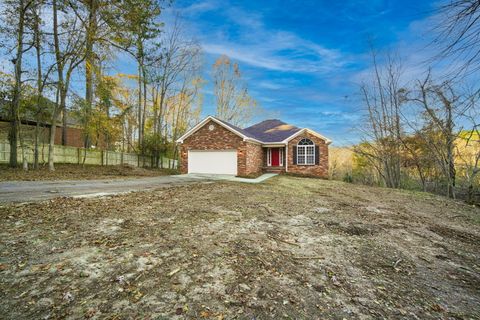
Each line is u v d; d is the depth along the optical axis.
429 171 16.38
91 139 19.36
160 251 3.16
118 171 15.23
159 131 22.45
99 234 3.64
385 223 5.34
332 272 2.86
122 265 2.74
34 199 5.59
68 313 1.91
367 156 19.38
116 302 2.08
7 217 4.16
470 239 4.62
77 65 13.17
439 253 3.72
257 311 2.05
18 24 11.81
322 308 2.15
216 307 2.08
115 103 17.45
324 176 17.61
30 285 2.28
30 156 13.99
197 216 4.95
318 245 3.70
